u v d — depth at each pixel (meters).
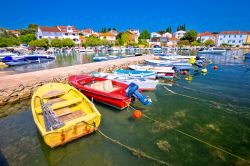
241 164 5.06
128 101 8.25
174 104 9.70
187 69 19.92
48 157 5.21
